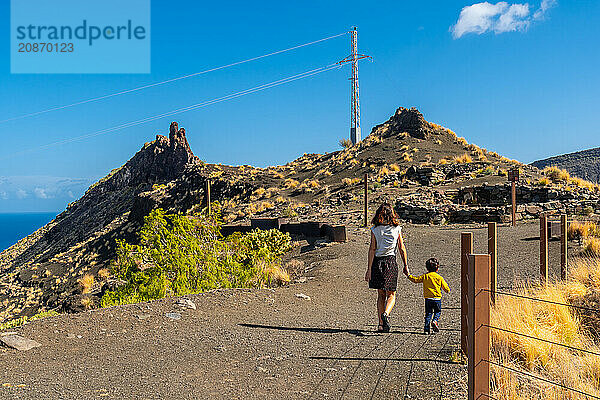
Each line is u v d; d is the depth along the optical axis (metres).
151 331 7.82
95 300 19.11
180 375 5.82
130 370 6.02
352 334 7.69
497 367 5.27
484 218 27.78
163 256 12.04
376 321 8.71
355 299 11.15
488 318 4.18
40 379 5.68
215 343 7.21
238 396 5.14
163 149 105.88
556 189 30.53
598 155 114.56
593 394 4.85
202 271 12.44
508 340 6.11
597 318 7.64
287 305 10.14
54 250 89.25
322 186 53.25
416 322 8.55
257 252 14.50
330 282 13.52
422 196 32.12
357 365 6.05
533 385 5.14
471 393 4.20
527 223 24.72
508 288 10.90
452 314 9.09
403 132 67.00
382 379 5.52
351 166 58.53
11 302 49.56
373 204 35.72
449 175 43.69
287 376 5.73
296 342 7.23
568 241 16.94
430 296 7.70
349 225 29.36
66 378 5.72
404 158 55.34
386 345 6.97
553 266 13.38
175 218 12.40
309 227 25.41
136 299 11.55
